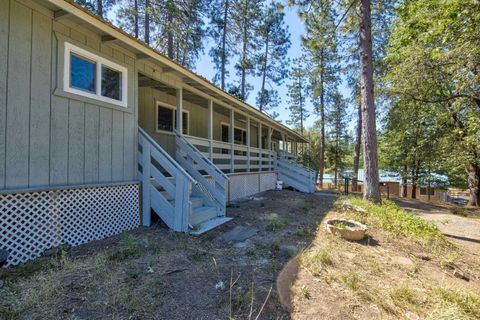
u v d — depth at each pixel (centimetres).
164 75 546
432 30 543
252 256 340
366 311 231
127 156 451
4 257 241
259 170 1062
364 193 759
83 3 1255
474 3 465
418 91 944
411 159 1596
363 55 752
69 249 339
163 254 329
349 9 823
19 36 302
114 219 418
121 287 243
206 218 502
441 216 858
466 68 689
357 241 436
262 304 228
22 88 305
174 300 228
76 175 367
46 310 205
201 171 678
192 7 1466
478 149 1050
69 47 355
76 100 367
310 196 1002
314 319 213
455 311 238
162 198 447
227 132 1130
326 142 2686
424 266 368
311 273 295
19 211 303
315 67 1897
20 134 303
